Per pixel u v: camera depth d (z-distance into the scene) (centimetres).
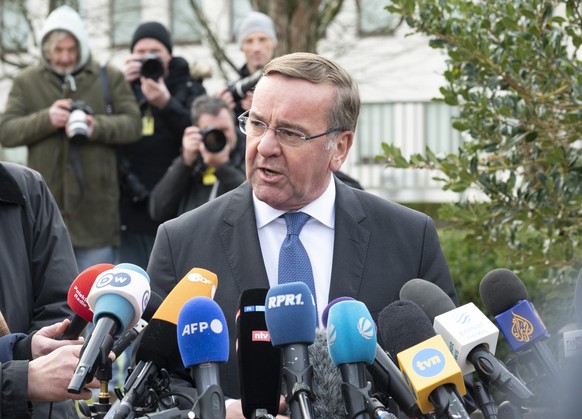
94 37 1611
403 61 1705
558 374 292
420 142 1738
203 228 376
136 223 729
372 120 1752
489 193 489
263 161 353
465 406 290
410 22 480
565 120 464
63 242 390
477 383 286
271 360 282
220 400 265
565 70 459
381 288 366
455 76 480
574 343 249
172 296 299
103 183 716
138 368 289
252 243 367
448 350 264
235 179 627
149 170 726
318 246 369
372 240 373
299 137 352
